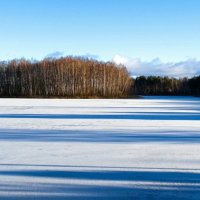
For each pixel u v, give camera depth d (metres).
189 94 111.56
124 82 84.25
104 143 10.32
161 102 45.84
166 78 119.50
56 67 76.62
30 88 75.50
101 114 21.84
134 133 12.62
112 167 7.36
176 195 5.66
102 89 78.38
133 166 7.45
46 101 45.44
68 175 6.75
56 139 11.09
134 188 6.00
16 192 5.81
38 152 8.91
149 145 9.98
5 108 27.81
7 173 6.89
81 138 11.32
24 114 21.34
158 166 7.45
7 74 76.88
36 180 6.44
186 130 13.58
